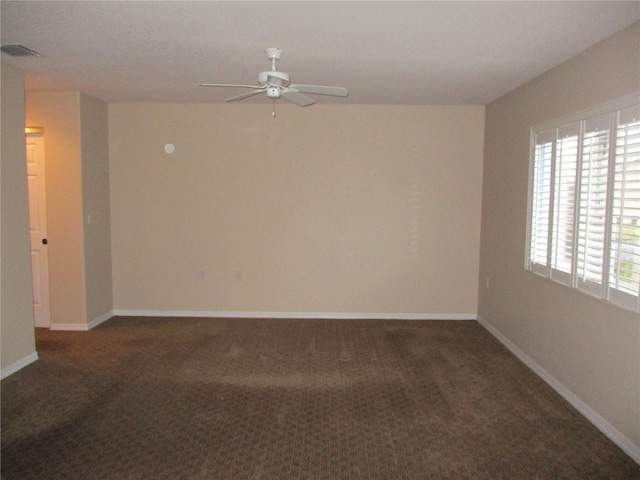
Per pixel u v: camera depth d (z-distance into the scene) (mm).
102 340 4637
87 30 2912
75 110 4730
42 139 4812
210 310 5551
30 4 2514
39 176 4848
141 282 5543
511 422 3041
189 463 2559
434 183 5418
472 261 5492
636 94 2625
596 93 3053
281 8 2549
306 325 5246
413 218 5457
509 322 4523
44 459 2584
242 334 4887
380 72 3867
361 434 2877
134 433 2869
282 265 5516
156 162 5410
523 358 4164
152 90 4656
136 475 2447
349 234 5477
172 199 5445
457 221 5453
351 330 5066
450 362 4129
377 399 3369
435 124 5359
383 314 5539
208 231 5484
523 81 4141
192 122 5371
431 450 2705
